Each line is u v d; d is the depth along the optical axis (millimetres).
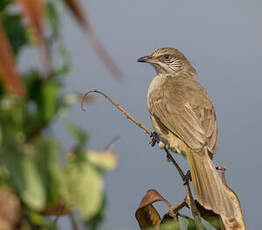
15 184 2170
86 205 2348
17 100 2242
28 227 2371
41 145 2223
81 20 1801
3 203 2189
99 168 2381
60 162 2244
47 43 2168
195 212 5051
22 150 2207
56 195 2287
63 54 2209
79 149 2354
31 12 1679
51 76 2215
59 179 2250
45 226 2430
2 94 2213
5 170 2225
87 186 2355
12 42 2236
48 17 2162
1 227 2150
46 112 2201
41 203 2189
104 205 2549
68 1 1789
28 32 2234
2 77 1698
